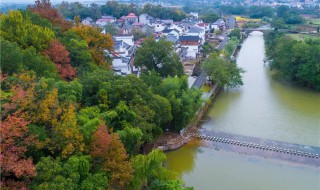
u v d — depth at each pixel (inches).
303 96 3174.2
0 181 941.2
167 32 5428.2
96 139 1214.9
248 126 2482.8
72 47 2241.6
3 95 1157.7
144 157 1416.1
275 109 2834.6
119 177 1242.0
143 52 3100.4
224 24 7775.6
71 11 7500.0
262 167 1907.0
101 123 1309.1
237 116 2684.5
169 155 2070.6
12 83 1279.5
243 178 1813.5
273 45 4429.1
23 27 1969.7
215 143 2176.4
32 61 1643.7
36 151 1117.1
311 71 3282.5
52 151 1132.5
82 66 2202.3
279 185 1748.3
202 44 5216.5
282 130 2406.5
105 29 5359.3
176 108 2185.0
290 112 2763.3
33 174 964.6
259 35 7308.1
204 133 2309.3
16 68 1514.5
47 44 2004.2
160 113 1956.2
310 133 2353.6
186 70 3811.5
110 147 1240.8
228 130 2409.0
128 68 3073.3
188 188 1465.3
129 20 7140.8
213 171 1888.5
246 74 3941.9
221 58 3373.5
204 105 2780.5
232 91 3339.1
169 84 2358.5
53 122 1175.0
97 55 2549.2
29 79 1347.2
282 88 3417.8
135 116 1664.6
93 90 1769.2
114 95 1731.1
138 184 1393.9
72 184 1018.1
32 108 1168.8
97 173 1162.0
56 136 1151.6
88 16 7475.4
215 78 3161.9
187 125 2367.1
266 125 2498.8
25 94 1177.4
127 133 1497.3
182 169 1936.5
